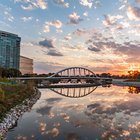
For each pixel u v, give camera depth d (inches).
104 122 1040.8
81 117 1163.3
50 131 868.6
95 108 1502.2
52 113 1282.0
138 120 1087.0
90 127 939.3
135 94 2807.6
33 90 2452.0
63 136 801.6
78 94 2834.6
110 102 1895.9
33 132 852.0
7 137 784.9
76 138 778.8
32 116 1182.3
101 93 3006.9
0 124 874.8
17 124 986.7
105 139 768.3
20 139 761.6
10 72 6067.9
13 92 1781.5
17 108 1273.4
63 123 1017.5
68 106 1603.1
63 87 4616.1
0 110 1021.2
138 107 1562.5
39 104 1701.5
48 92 3075.8
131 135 815.7
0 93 1376.7
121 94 2807.6
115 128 924.0
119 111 1371.8
